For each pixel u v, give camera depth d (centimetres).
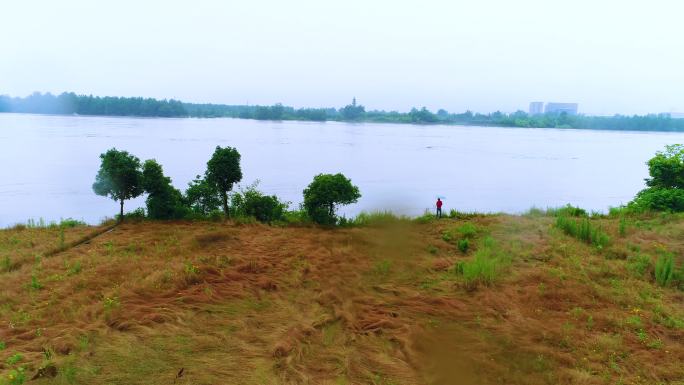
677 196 1748
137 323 822
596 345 776
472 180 5581
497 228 1513
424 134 16062
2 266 1110
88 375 660
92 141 8388
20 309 869
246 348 754
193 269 1069
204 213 1747
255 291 991
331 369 707
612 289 1009
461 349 768
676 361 727
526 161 8081
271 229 1528
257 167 6128
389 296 995
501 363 728
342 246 1321
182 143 8775
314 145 9894
